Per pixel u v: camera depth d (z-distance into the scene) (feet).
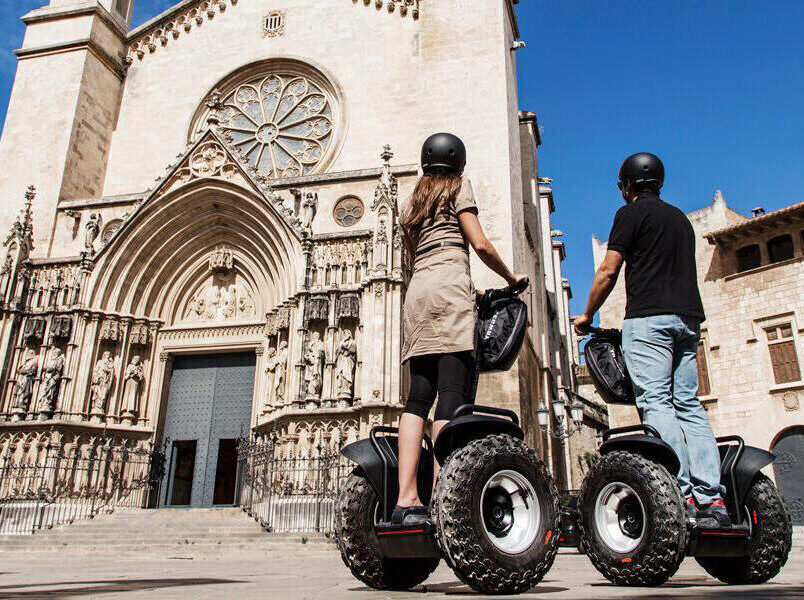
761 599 9.28
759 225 101.14
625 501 14.89
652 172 18.01
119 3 108.47
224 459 82.43
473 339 13.33
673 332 16.19
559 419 77.41
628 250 16.78
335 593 12.73
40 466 70.69
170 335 84.43
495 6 90.48
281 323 75.46
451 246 14.14
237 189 81.10
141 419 80.28
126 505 73.46
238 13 102.94
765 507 16.83
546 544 12.06
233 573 25.32
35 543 56.95
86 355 77.71
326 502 60.39
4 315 79.77
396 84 92.53
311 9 100.12
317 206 82.79
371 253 74.08
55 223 88.38
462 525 11.37
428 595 11.85
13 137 93.86
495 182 81.41
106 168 98.37
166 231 84.38
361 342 70.59
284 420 69.67
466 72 87.86
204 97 99.45
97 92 98.07
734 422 99.09
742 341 101.04
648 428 15.62
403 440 13.41
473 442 12.26
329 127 94.27
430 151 15.33
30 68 97.66
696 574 21.49
